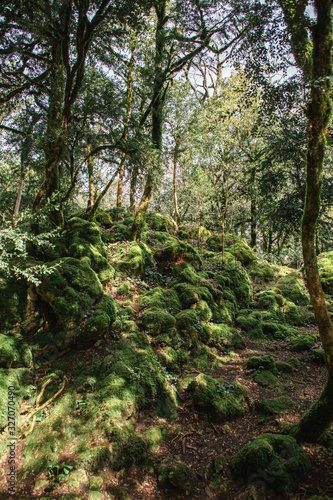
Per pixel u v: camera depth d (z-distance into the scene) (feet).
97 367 16.56
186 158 47.80
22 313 17.37
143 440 13.70
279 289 34.01
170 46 32.83
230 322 25.86
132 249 27.43
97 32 24.22
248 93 15.76
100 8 21.61
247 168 33.47
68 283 18.88
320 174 10.85
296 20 11.44
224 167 33.63
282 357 21.66
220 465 12.78
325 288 35.96
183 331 20.65
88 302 18.47
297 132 16.06
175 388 16.99
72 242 22.71
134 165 27.94
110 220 35.19
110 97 26.22
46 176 23.80
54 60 24.73
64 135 23.84
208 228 58.34
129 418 14.43
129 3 21.80
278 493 11.10
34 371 15.98
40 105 32.60
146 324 20.11
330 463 12.00
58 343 17.02
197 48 29.63
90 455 12.48
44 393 15.06
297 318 30.04
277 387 17.62
